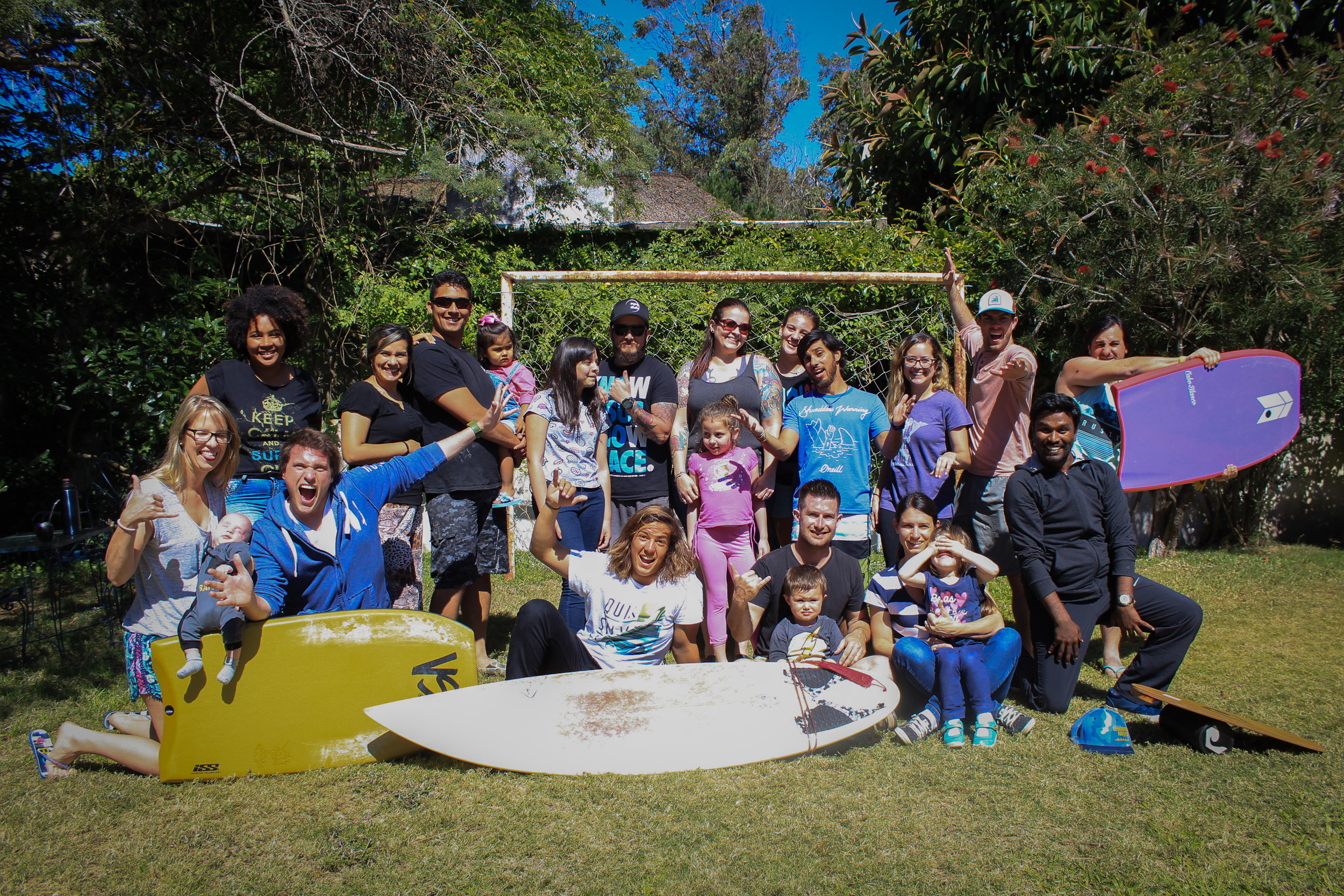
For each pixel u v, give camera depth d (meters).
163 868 2.42
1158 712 3.56
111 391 6.78
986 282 6.93
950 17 8.50
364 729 3.13
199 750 2.98
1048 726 3.49
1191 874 2.35
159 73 6.87
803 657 3.52
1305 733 3.34
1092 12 7.90
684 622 3.55
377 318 7.57
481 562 4.25
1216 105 6.40
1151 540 7.16
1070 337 6.96
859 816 2.69
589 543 4.18
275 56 7.39
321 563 3.31
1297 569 6.32
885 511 4.50
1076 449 4.08
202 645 3.00
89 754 3.12
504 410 4.48
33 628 4.96
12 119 6.72
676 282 5.93
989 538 4.34
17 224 7.07
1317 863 2.40
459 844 2.53
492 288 8.14
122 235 7.67
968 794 2.84
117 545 2.94
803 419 4.41
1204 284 6.39
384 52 7.43
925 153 9.03
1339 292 6.30
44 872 2.40
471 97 8.04
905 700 3.78
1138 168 6.38
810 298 6.60
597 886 2.30
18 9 5.77
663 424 4.13
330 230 7.89
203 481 3.25
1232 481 7.31
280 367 3.87
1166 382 4.48
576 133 8.82
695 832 2.59
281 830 2.63
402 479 3.54
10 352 6.87
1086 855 2.46
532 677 3.38
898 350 4.45
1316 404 6.86
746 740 3.13
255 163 7.69
